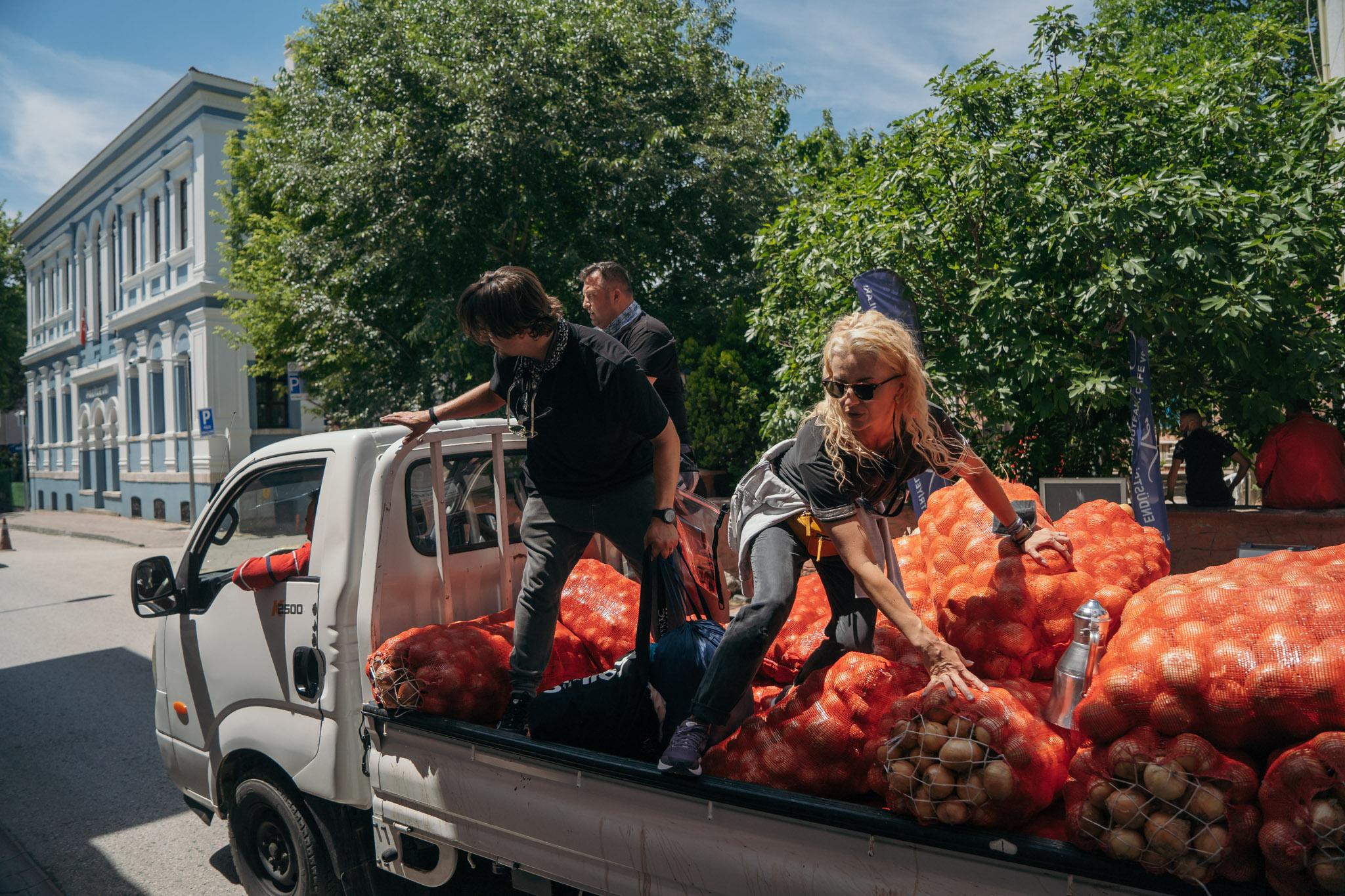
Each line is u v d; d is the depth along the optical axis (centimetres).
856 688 212
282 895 352
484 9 1188
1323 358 635
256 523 356
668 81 1313
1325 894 147
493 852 262
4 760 591
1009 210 654
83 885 413
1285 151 698
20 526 2822
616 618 322
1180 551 720
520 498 378
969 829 179
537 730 257
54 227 3506
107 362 2998
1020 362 660
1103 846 163
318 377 1681
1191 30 1555
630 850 228
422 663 281
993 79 711
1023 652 231
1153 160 673
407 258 1231
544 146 1138
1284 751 162
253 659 344
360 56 1264
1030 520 249
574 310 1223
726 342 1052
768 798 201
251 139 1770
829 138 1576
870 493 229
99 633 1003
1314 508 676
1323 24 882
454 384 1276
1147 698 167
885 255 684
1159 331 657
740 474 1012
